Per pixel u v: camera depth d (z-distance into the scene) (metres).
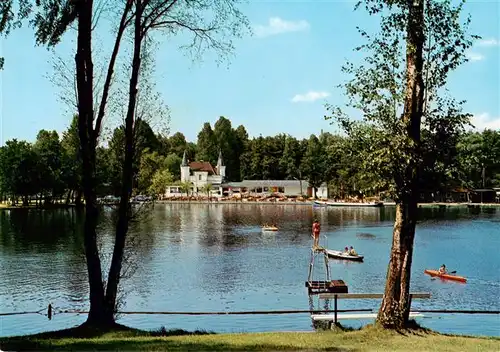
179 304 29.56
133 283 35.06
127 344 14.52
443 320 25.25
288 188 168.25
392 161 15.12
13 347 14.00
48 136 123.56
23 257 46.09
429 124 15.88
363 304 29.23
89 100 17.61
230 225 80.38
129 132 18.59
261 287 34.16
